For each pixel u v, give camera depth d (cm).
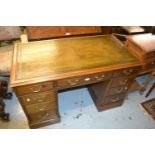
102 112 231
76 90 263
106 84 187
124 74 179
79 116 222
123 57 180
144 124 220
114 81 184
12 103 233
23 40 232
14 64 154
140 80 298
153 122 224
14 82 134
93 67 159
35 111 175
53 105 179
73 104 240
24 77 140
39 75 144
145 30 267
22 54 169
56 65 157
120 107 242
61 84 156
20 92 143
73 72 150
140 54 203
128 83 200
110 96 209
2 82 227
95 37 218
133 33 263
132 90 252
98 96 218
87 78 161
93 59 172
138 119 226
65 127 206
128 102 252
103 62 169
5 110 222
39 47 183
